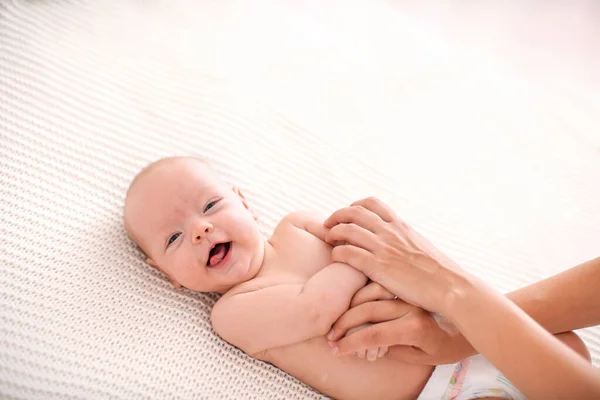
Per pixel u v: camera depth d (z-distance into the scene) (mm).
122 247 1414
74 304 1285
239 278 1298
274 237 1436
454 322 1107
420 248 1230
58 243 1369
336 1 2314
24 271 1299
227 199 1353
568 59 2432
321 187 1707
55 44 1783
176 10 2057
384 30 2244
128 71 1810
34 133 1560
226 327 1271
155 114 1727
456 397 1200
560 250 1668
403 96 2006
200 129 1726
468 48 2436
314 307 1228
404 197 1726
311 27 2176
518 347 995
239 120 1776
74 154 1557
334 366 1242
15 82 1646
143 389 1199
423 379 1234
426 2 2646
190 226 1296
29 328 1219
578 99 2141
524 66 2379
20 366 1164
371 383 1239
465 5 2648
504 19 2602
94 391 1172
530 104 2074
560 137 1973
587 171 1875
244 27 2084
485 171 1838
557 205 1779
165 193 1334
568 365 959
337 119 1884
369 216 1317
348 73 2025
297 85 1944
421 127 1923
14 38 1731
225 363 1279
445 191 1766
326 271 1278
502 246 1654
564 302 1167
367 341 1173
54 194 1459
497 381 1176
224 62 1936
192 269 1282
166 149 1655
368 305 1219
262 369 1288
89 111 1665
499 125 1977
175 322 1317
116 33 1905
